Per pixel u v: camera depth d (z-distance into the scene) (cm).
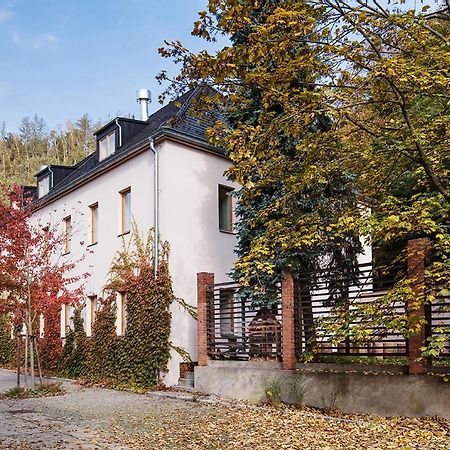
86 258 1942
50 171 2577
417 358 830
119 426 928
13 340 2500
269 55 746
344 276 1051
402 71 688
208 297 1348
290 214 988
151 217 1593
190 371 1492
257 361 1188
